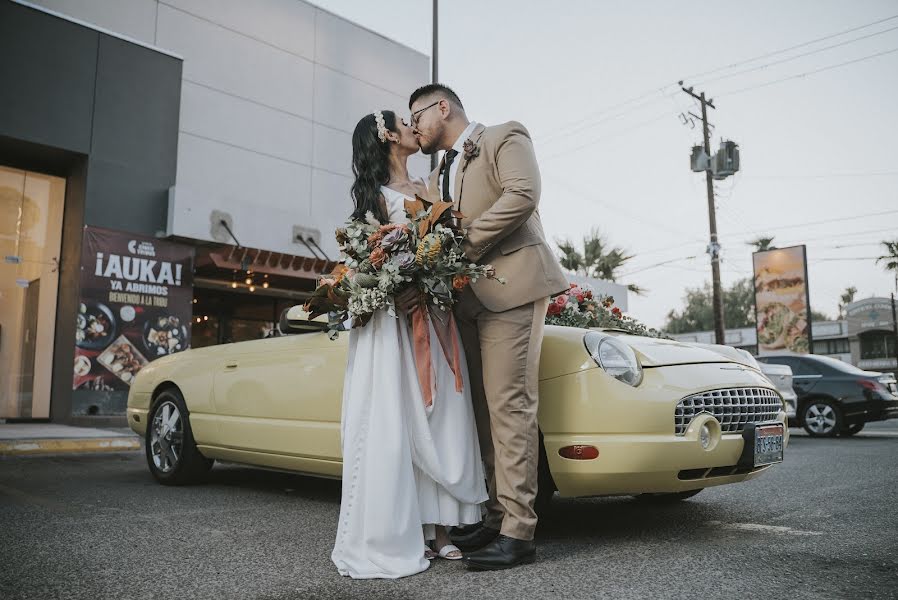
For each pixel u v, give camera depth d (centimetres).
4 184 992
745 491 409
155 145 1059
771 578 214
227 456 398
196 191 1068
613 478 250
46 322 1008
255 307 1329
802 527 298
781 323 2280
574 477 256
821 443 806
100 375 969
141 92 1049
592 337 269
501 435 238
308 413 337
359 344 245
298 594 199
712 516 327
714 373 270
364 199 254
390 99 1466
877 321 4003
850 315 4106
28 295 996
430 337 247
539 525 304
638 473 247
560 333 276
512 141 242
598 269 2106
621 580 212
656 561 236
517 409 237
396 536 223
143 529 293
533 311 242
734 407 268
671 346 282
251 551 253
